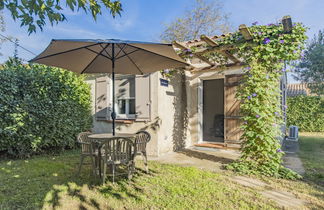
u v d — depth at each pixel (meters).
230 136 5.73
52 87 5.44
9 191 2.87
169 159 4.91
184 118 6.43
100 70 4.46
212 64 5.79
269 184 3.24
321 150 6.16
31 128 4.99
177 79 6.20
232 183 3.26
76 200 2.65
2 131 4.50
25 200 2.61
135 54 3.77
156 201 2.62
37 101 5.09
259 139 3.84
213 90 6.61
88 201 2.62
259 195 2.81
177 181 3.32
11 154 4.93
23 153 4.94
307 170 3.99
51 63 3.56
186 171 3.82
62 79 5.72
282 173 3.60
